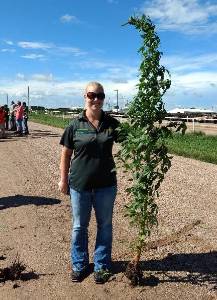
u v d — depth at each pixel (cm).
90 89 220
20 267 241
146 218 225
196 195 423
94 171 225
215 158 673
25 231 316
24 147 859
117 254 266
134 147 218
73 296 218
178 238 295
